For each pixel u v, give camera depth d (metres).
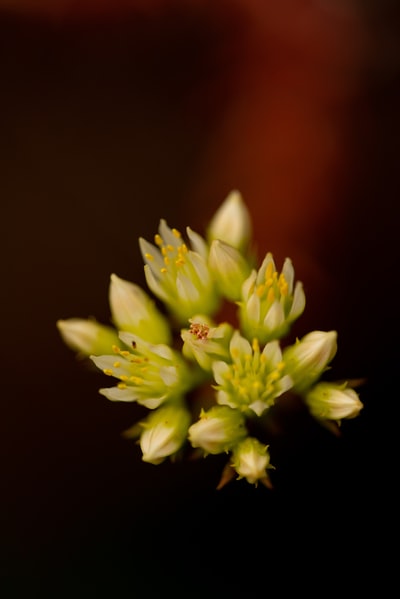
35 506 0.23
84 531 0.23
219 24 0.25
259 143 0.24
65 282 0.24
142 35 0.25
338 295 0.23
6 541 0.23
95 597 0.22
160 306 0.22
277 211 0.24
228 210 0.22
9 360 0.24
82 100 0.25
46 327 0.24
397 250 0.24
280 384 0.20
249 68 0.24
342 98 0.24
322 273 0.24
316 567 0.22
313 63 0.24
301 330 0.23
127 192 0.24
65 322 0.21
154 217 0.24
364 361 0.23
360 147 0.24
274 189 0.24
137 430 0.21
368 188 0.24
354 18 0.24
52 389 0.24
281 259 0.24
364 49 0.24
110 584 0.22
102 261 0.24
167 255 0.21
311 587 0.22
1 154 0.25
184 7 0.24
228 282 0.21
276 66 0.24
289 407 0.21
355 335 0.23
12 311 0.24
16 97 0.25
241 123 0.24
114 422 0.23
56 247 0.24
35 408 0.24
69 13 0.25
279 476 0.22
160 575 0.22
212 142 0.24
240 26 0.24
